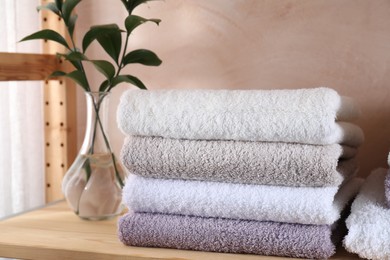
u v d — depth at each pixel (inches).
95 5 51.8
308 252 33.7
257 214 34.4
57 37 43.9
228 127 34.5
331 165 33.1
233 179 35.0
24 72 47.0
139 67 51.1
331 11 45.7
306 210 33.4
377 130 45.7
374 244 32.0
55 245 36.6
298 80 47.1
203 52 49.3
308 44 46.5
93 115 43.4
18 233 39.4
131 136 36.8
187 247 35.8
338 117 36.6
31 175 53.5
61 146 51.4
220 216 35.4
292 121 33.6
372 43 45.1
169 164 35.4
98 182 42.6
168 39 50.1
